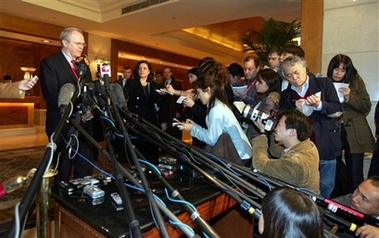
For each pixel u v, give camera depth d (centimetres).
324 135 180
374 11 279
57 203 116
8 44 776
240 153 171
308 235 66
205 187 134
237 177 133
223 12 506
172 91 282
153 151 200
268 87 205
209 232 89
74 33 203
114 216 100
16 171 369
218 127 167
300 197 72
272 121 152
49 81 195
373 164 204
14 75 797
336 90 182
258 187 139
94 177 134
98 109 158
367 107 213
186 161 138
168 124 368
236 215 171
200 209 121
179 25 621
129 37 777
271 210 71
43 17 596
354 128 212
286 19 521
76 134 156
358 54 289
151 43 855
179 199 108
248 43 468
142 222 95
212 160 148
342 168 201
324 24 311
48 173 101
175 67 1196
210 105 174
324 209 120
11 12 564
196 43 904
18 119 685
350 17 294
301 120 143
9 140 591
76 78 203
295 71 178
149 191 99
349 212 116
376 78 279
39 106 813
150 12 530
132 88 337
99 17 615
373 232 107
